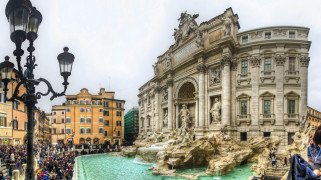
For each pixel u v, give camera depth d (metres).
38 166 26.17
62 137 73.44
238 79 37.91
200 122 41.06
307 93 35.00
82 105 75.56
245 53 37.81
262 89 36.06
